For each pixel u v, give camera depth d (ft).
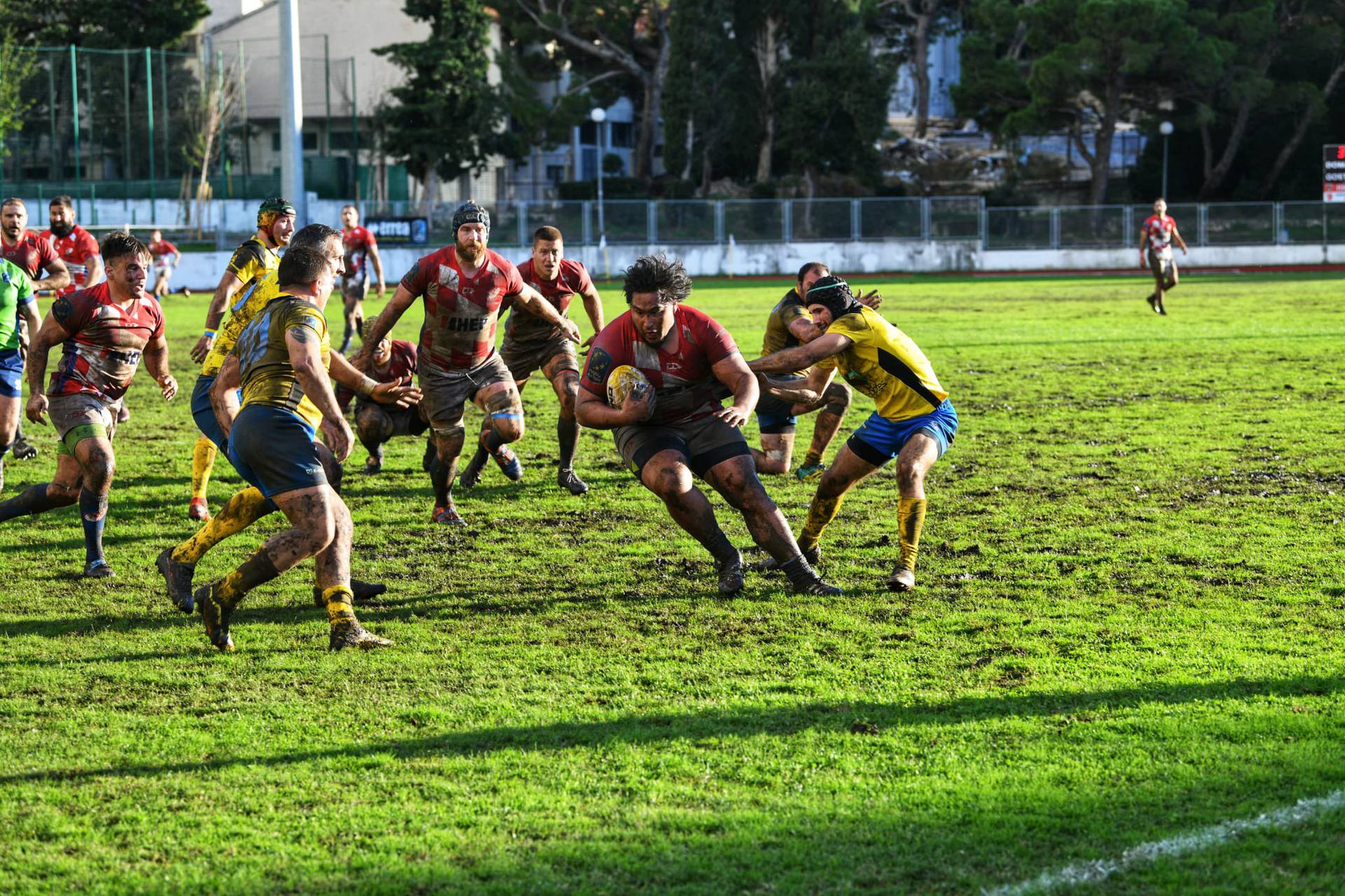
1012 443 62.64
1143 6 260.83
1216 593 37.01
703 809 23.45
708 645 33.40
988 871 20.93
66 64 277.85
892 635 33.83
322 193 293.43
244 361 32.81
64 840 22.68
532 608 37.11
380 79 314.96
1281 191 310.45
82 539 46.09
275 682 30.91
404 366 55.01
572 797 24.09
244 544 45.32
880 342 38.88
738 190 324.60
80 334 41.65
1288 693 28.60
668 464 36.94
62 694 30.12
